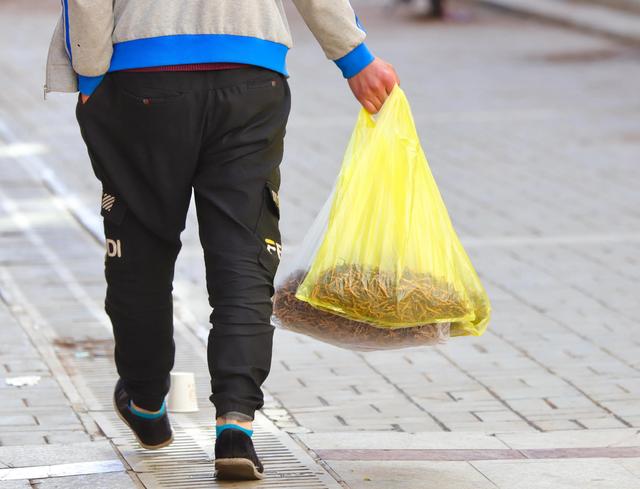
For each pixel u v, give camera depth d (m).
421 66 34.97
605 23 42.69
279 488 7.42
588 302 13.43
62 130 24.27
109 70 7.06
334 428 9.25
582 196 19.23
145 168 7.15
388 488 7.54
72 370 10.59
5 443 8.60
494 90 30.80
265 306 7.23
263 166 7.22
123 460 8.01
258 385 7.23
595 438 8.97
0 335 11.59
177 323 12.21
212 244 7.22
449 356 11.38
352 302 7.46
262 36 7.11
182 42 6.96
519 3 47.97
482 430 9.26
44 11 47.12
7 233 16.03
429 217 7.68
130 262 7.37
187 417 9.23
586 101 29.33
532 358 11.36
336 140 23.91
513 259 15.34
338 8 7.46
